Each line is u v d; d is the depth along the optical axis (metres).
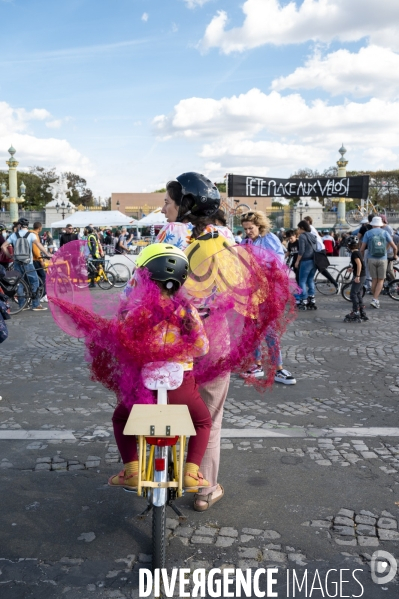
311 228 11.54
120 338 2.61
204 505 3.35
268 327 2.86
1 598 2.58
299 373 6.59
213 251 2.92
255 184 15.89
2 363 7.10
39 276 11.77
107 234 28.56
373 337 8.73
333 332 9.15
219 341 2.88
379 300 13.02
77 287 2.74
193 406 2.78
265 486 3.69
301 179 15.91
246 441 4.45
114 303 2.74
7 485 3.71
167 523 3.23
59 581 2.71
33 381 6.29
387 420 4.96
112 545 3.02
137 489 2.69
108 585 2.68
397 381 6.25
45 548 2.99
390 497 3.54
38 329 9.41
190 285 2.80
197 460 2.81
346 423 4.88
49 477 3.83
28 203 84.44
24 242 11.24
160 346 2.61
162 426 2.49
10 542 3.05
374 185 68.56
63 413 5.18
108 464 4.04
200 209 3.18
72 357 7.40
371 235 11.60
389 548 2.99
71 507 3.43
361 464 4.02
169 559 2.88
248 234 5.93
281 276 2.81
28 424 4.88
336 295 13.84
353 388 5.97
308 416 5.07
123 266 13.70
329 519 3.27
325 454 4.20
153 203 78.44
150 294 2.60
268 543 3.03
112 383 2.86
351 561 2.88
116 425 2.89
